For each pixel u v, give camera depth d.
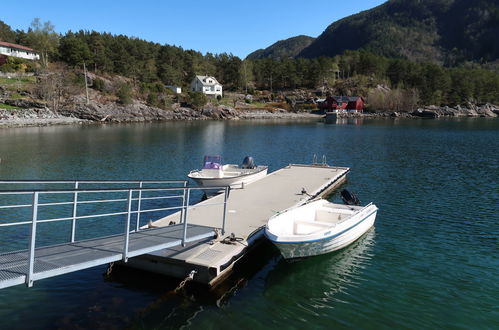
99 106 88.75
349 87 157.75
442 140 53.06
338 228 13.02
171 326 8.92
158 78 130.00
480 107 151.75
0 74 87.94
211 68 151.75
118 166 30.19
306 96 150.75
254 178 23.30
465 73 167.88
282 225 13.54
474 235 15.48
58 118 76.44
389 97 140.25
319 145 47.03
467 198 21.28
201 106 108.81
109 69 112.69
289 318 9.44
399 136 59.44
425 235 15.48
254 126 80.50
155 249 9.81
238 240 12.19
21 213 17.23
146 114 94.56
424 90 149.62
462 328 9.13
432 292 10.87
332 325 9.15
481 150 42.06
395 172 29.14
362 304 10.19
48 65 102.88
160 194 22.59
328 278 11.71
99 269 11.75
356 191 22.97
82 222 16.20
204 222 14.34
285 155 38.69
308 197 18.83
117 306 9.68
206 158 24.08
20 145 41.19
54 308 9.48
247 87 150.25
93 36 116.62
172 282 10.97
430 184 24.88
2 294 10.05
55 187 23.11
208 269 10.28
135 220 16.81
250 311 9.70
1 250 12.73
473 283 11.43
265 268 12.48
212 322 9.15
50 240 13.88
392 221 17.25
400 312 9.80
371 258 13.22
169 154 37.22
